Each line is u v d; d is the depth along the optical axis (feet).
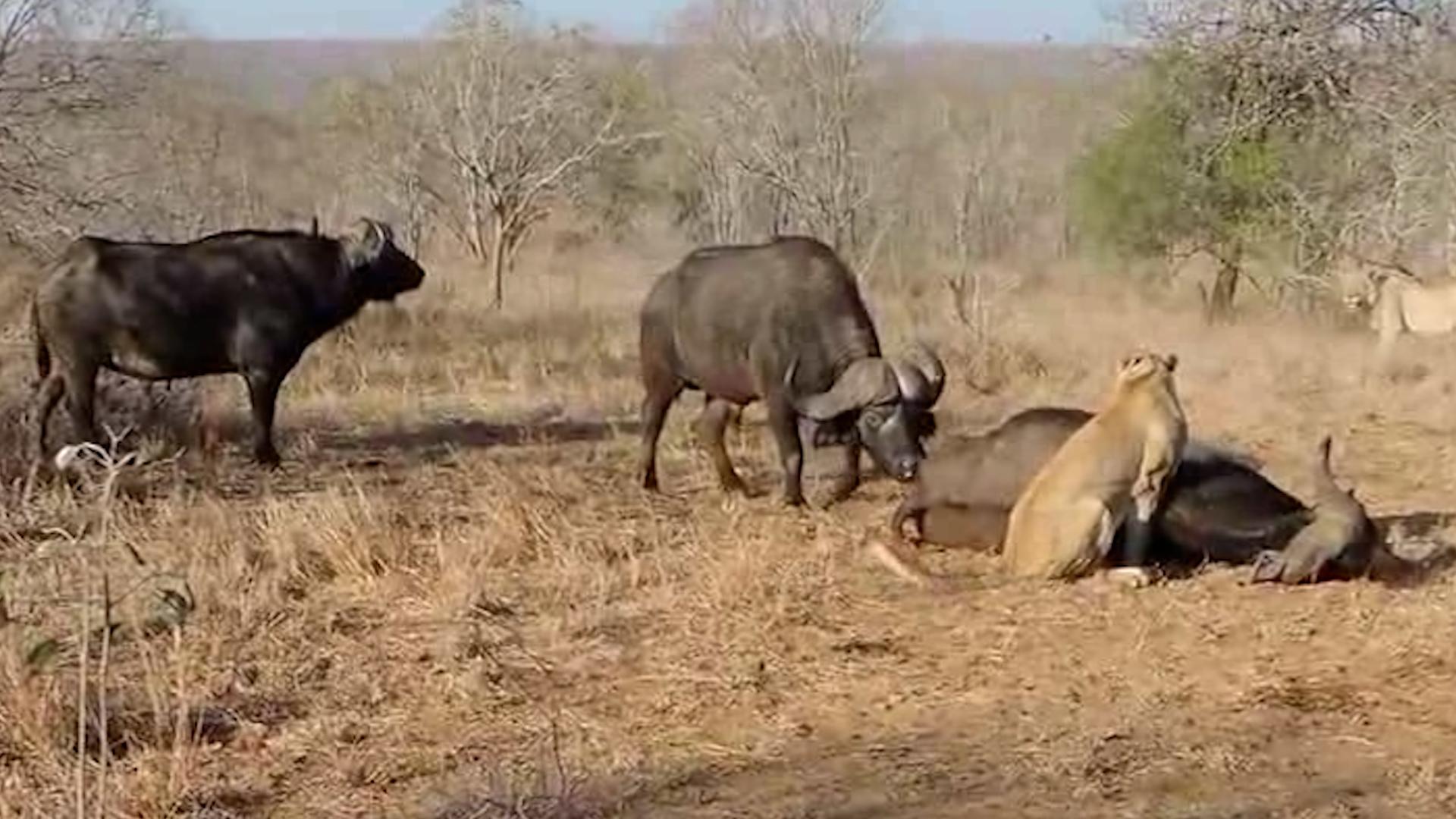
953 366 65.87
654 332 44.80
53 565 34.53
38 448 45.88
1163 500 35.45
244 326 49.19
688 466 48.49
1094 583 34.32
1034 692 28.60
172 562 35.65
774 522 40.22
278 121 188.44
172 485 44.65
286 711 28.32
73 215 77.87
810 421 41.09
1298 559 33.68
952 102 179.42
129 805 24.35
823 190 121.08
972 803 24.29
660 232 159.74
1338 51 73.05
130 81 90.74
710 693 28.76
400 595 34.40
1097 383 63.46
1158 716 27.37
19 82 77.20
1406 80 70.08
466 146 125.90
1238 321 95.66
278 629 32.14
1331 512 33.91
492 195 124.47
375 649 31.22
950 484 37.17
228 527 38.50
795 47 123.65
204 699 28.43
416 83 147.95
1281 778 24.91
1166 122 100.12
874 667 29.94
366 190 153.28
